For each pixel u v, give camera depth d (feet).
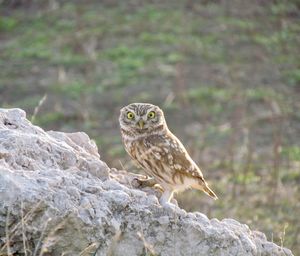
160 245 24.66
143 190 29.32
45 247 22.25
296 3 94.22
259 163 58.70
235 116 68.03
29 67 83.76
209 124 69.10
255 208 47.75
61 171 24.03
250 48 85.76
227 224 26.45
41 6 98.17
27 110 73.87
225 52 84.89
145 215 24.34
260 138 64.90
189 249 25.02
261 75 80.02
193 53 84.64
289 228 42.86
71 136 28.86
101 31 90.12
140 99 75.05
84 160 26.05
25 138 25.00
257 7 93.91
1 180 22.09
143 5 96.94
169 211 24.68
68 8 96.63
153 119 30.42
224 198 49.60
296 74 80.28
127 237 24.13
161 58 83.82
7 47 88.99
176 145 29.86
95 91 77.41
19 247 22.62
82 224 22.91
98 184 24.57
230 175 55.06
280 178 53.93
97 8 96.58
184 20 92.43
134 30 90.27
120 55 84.84
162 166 29.37
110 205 23.76
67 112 72.59
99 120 71.31
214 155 61.36
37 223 22.39
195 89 76.54
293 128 67.36
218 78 78.84
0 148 24.29
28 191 22.11
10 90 78.59
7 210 21.94
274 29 89.66
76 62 83.87
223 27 90.22
